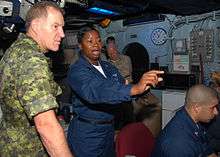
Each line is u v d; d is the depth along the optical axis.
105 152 2.53
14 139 1.38
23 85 1.24
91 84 2.04
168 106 4.77
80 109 2.44
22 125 1.39
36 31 1.43
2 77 1.37
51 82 1.41
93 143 2.44
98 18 4.69
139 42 5.63
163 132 1.99
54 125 1.21
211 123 2.71
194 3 4.20
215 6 4.41
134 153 2.10
